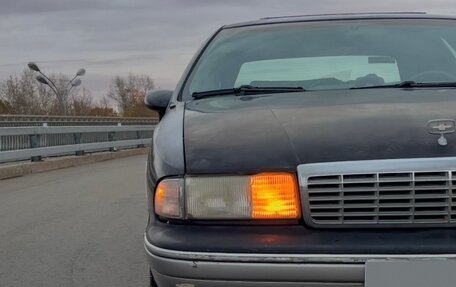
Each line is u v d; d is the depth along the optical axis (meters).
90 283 4.06
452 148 2.20
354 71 3.39
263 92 3.21
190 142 2.47
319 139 2.33
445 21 3.84
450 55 3.46
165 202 2.34
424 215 2.14
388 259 2.04
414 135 2.30
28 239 5.36
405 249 2.06
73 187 8.98
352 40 3.63
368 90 3.09
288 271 2.07
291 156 2.26
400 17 3.90
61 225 5.97
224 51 3.67
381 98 2.86
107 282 4.08
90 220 6.23
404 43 3.58
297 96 3.02
